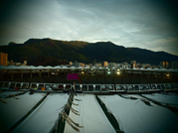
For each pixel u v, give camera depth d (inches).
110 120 657.0
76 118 622.2
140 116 694.5
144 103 886.4
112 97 1052.5
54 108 743.1
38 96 1008.9
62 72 2755.9
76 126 549.0
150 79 2386.8
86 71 2923.2
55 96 1014.4
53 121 583.2
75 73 2694.4
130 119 664.4
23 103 831.1
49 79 2158.0
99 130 540.4
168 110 771.4
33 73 2295.8
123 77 2541.8
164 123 626.8
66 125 548.4
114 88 1365.7
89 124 580.4
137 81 2300.7
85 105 830.5
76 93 1141.7
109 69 2861.7
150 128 584.4
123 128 581.3
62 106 765.3
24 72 2177.7
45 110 722.8
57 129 524.1
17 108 743.7
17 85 1517.0
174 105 882.1
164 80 2305.6
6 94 1011.9
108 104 871.1
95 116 677.3
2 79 1724.9
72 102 852.6
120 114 720.3
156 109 781.3
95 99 1004.6
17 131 511.2
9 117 630.5
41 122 582.9
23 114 687.1
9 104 778.2
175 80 2263.8
